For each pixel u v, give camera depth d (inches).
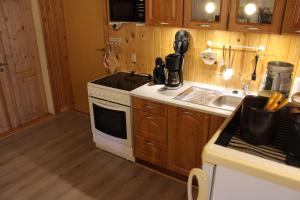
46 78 152.0
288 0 69.7
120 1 105.3
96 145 126.5
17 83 142.2
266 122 47.7
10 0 129.2
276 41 87.4
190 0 85.1
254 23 77.4
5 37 131.0
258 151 47.6
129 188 100.2
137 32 117.3
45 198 95.3
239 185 45.9
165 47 111.7
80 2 131.9
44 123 151.0
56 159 118.2
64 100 163.0
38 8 135.8
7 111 140.8
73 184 102.3
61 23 145.5
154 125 99.4
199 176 48.9
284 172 41.6
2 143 131.0
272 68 79.5
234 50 96.3
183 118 90.9
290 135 45.7
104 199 94.8
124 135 110.2
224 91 100.3
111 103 107.4
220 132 54.5
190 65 108.1
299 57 85.1
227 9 80.0
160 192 98.1
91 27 133.0
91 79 147.0
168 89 102.7
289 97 74.8
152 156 106.0
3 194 97.3
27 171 110.1
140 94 97.8
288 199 42.0
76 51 147.6
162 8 92.0
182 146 95.8
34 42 144.4
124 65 128.5
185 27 89.7
